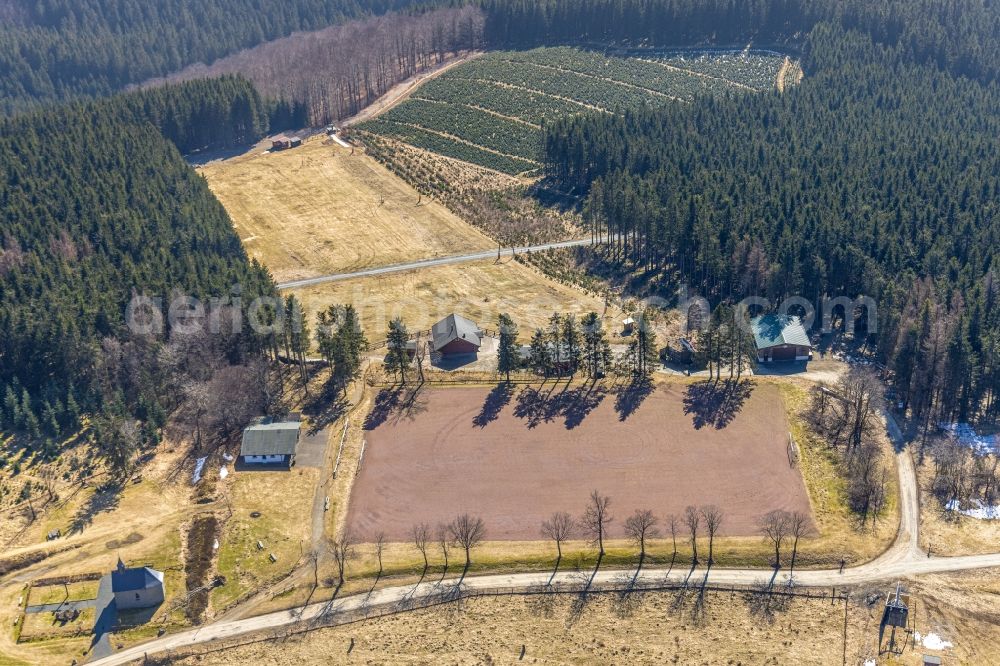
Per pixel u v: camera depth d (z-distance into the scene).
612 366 198.88
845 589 143.75
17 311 193.50
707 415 184.38
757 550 151.12
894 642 135.25
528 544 154.25
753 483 166.25
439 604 143.38
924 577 145.38
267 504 164.00
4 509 162.88
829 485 165.75
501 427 182.88
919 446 176.88
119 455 168.88
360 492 167.00
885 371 197.75
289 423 180.38
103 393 189.88
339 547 152.88
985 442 177.50
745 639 136.50
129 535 156.62
